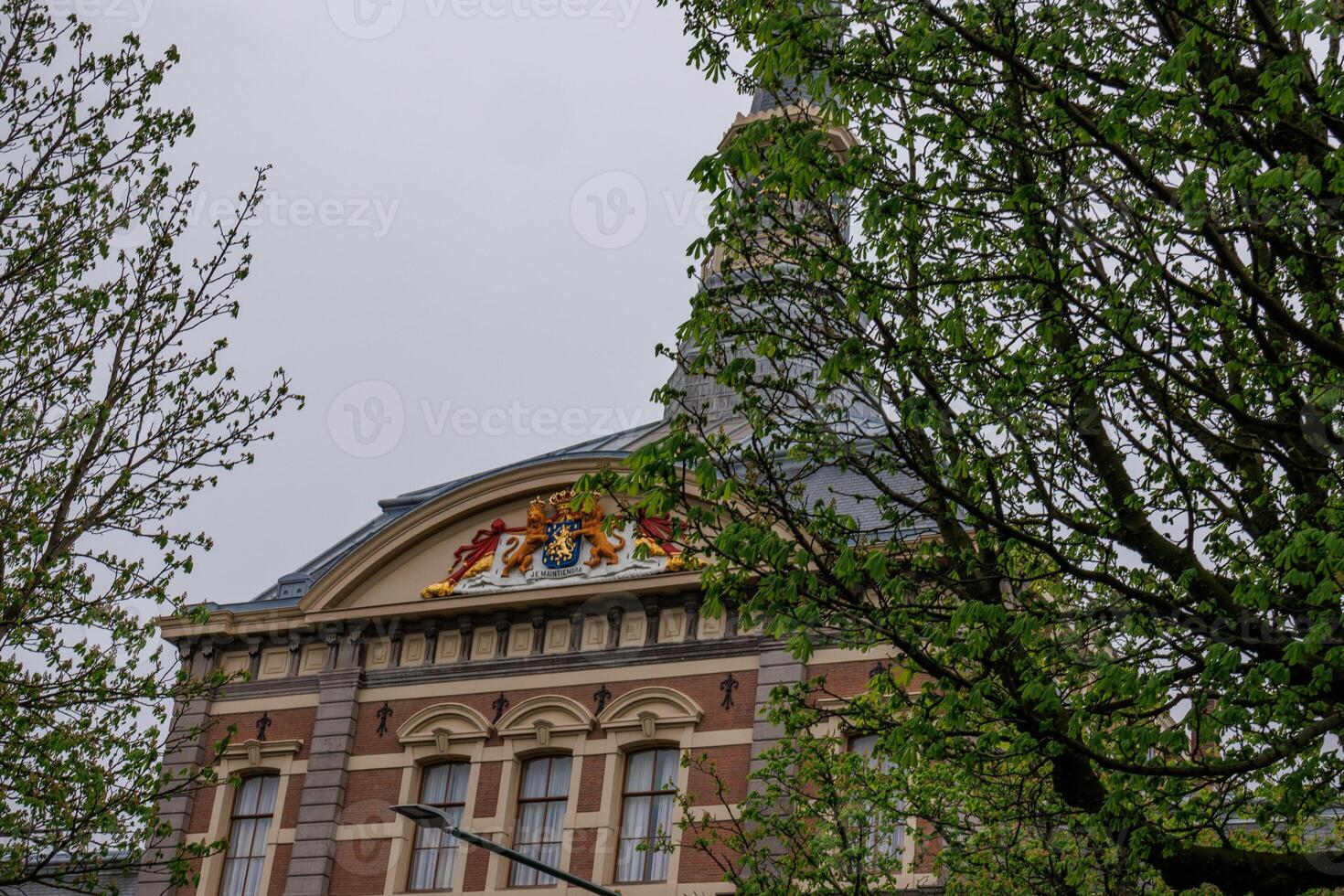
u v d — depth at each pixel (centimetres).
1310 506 1430
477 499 3269
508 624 3195
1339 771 1410
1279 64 1305
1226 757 1522
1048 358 1504
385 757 3181
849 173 1526
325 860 3112
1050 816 1609
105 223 1978
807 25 1502
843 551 1484
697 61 1653
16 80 1947
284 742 3250
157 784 1950
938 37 1487
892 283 1545
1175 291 1512
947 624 1471
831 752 2166
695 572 3020
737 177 1560
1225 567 1578
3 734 1850
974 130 1548
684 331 1580
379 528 3575
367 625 3297
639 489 1483
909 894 2527
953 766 1848
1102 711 1456
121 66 1997
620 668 3053
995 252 1600
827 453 1581
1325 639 1239
